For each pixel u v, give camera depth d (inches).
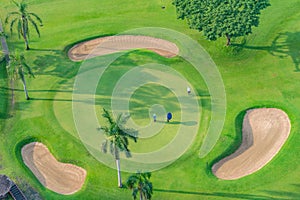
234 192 2815.0
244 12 3634.4
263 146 3110.2
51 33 4210.1
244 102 3408.0
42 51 3998.5
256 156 3046.3
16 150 3147.1
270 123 3260.3
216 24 3609.7
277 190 2802.7
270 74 3631.9
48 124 3316.9
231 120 3272.6
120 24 4271.7
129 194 2839.6
